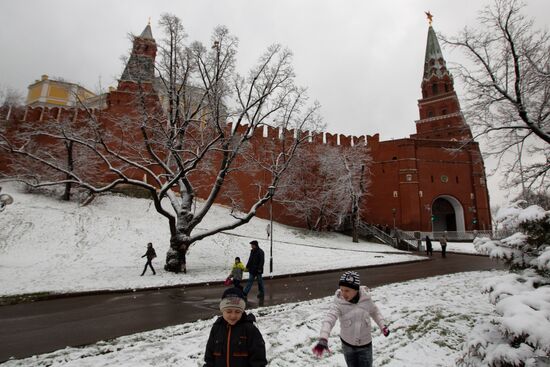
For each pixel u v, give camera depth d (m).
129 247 22.28
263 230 33.84
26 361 5.67
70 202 29.45
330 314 4.01
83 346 6.58
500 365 3.93
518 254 6.29
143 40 18.42
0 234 21.97
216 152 35.88
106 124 32.28
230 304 3.20
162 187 17.00
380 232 38.97
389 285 12.66
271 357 5.63
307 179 40.31
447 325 7.47
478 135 12.88
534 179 12.14
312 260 22.73
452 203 46.53
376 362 5.53
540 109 11.69
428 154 45.56
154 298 11.73
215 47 17.28
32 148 30.42
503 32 12.20
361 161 41.47
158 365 5.30
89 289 12.62
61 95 57.69
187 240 17.34
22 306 10.46
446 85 58.81
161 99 23.27
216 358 3.17
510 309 3.90
